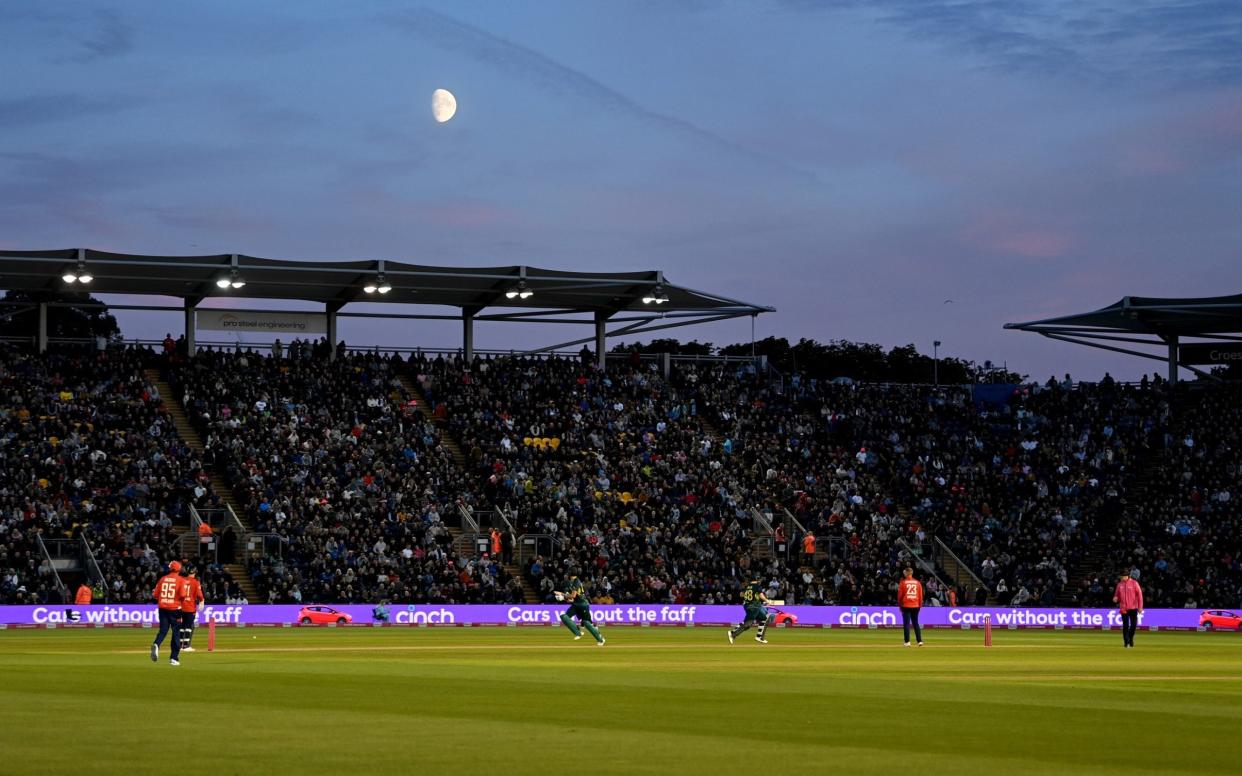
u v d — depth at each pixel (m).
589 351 107.56
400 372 102.38
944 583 87.56
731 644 54.44
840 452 101.06
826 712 23.70
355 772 16.42
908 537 92.00
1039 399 106.88
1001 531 92.31
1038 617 81.06
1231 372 106.94
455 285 93.62
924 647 52.78
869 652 47.72
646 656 44.03
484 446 94.62
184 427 91.00
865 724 21.78
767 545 89.56
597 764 17.17
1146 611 79.75
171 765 16.92
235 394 93.94
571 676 32.88
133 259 83.69
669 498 92.50
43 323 95.62
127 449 85.81
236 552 79.94
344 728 20.80
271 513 82.12
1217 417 100.88
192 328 98.00
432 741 19.31
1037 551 89.38
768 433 103.06
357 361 101.50
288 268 86.75
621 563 84.62
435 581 80.44
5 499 77.12
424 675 32.91
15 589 72.06
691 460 97.88
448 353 104.69
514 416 99.38
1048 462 100.31
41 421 85.69
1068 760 17.81
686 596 83.56
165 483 82.88
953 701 26.03
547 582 82.44
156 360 96.56
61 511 77.81
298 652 45.78
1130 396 106.12
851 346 181.75
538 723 21.62
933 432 104.62
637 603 82.38
